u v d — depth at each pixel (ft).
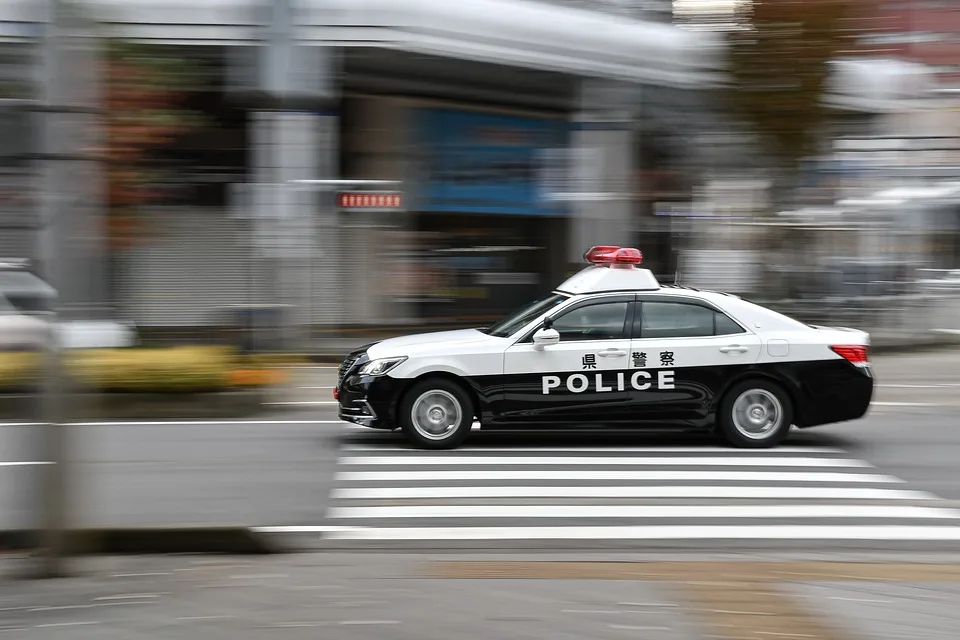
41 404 18.74
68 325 18.63
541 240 75.82
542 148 75.41
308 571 19.95
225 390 39.83
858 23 62.13
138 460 31.09
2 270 44.47
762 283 69.26
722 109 66.23
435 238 71.56
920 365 58.59
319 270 64.18
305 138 57.93
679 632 16.43
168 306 61.93
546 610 17.43
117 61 40.63
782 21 62.23
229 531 21.47
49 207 18.03
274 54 55.42
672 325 33.14
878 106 75.25
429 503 26.05
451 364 32.48
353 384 32.94
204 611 17.21
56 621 16.62
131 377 38.96
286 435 35.42
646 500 26.53
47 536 18.97
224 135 60.03
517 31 64.18
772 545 22.61
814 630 16.70
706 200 72.23
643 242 74.18
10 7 35.58
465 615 17.10
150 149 47.83
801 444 34.40
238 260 63.26
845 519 24.89
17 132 18.60
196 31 54.80
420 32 60.03
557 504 26.07
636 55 68.03
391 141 69.31
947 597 18.61
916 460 31.91
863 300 68.74
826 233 70.23
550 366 32.53
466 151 72.43
